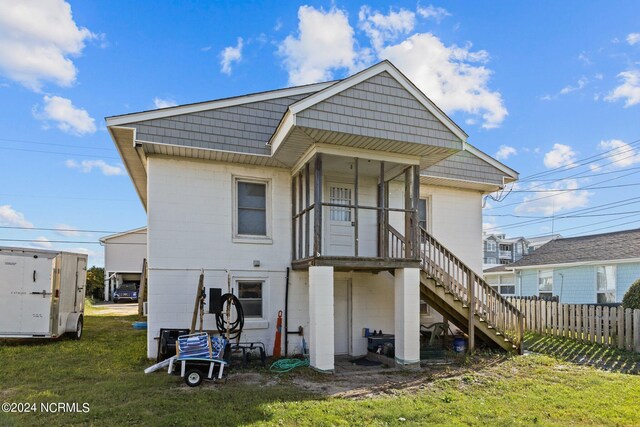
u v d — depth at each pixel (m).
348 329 9.79
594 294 18.20
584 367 8.17
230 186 9.08
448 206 11.63
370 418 4.88
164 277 8.38
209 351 6.42
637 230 19.33
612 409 5.44
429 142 7.87
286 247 9.40
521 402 5.74
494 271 24.39
